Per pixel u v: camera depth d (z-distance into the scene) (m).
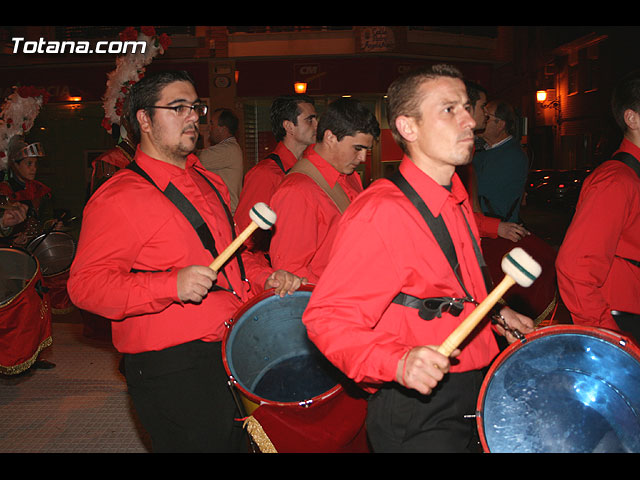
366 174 16.00
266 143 16.47
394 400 1.76
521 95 26.02
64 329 5.70
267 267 2.44
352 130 2.88
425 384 1.46
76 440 3.55
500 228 3.44
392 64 15.70
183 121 2.20
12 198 4.75
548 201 18.20
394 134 1.79
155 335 2.12
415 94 1.71
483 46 16.75
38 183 5.00
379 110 15.93
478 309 1.48
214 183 2.48
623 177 2.26
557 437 1.54
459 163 1.70
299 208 2.87
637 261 2.34
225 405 2.21
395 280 1.65
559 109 24.69
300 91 15.20
